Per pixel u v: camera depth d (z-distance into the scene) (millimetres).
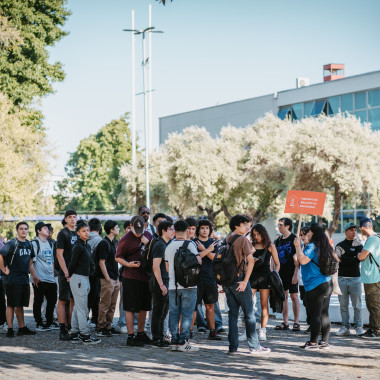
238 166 46281
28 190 35156
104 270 11281
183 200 46938
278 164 42625
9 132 35000
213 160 45156
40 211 51500
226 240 9203
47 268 12438
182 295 9547
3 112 35250
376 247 10766
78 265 10461
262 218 47750
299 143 37469
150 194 55438
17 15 41031
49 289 12477
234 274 9070
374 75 55188
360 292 11125
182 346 9492
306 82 73562
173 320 9586
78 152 72375
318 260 9461
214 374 7746
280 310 10453
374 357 8844
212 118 74938
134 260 10148
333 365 8250
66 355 9289
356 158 36562
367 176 36312
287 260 11969
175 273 9484
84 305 10430
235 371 7918
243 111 70375
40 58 41719
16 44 37000
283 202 42531
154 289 9922
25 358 9070
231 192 46750
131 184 55688
